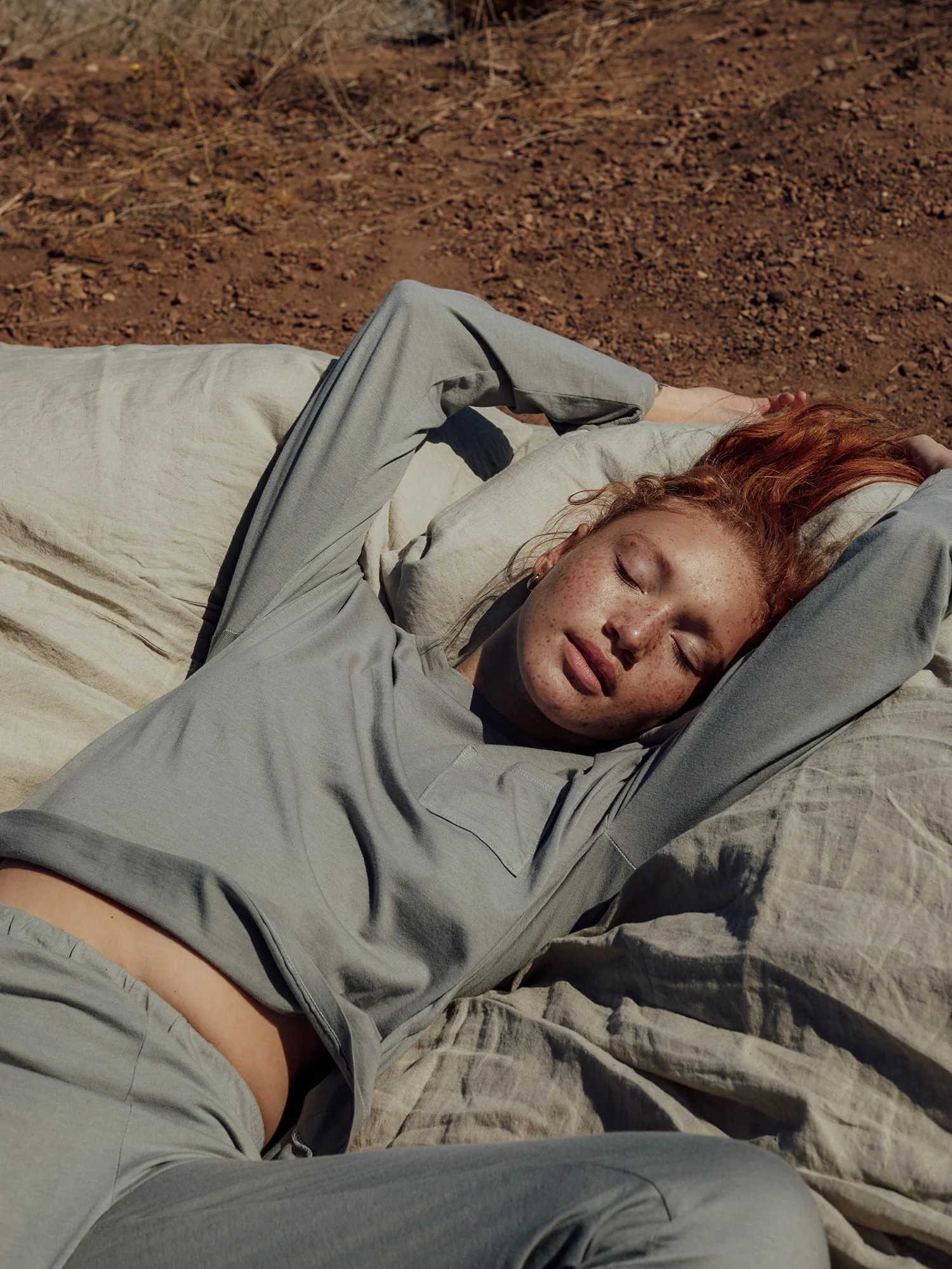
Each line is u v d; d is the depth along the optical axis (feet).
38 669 6.52
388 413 7.21
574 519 7.52
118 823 5.38
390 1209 3.97
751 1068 4.71
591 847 6.08
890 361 11.09
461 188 15.03
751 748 5.98
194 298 12.89
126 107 17.46
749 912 5.15
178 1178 4.47
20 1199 4.32
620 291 12.79
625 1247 3.60
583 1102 4.95
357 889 5.63
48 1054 4.67
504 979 6.10
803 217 13.33
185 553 7.22
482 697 6.80
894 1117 4.42
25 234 14.25
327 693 6.19
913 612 6.08
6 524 6.91
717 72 17.12
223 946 5.11
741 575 6.60
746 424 7.85
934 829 5.00
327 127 17.01
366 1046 5.21
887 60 15.90
